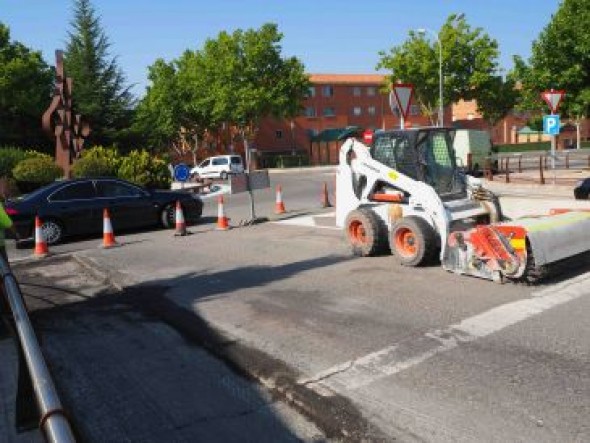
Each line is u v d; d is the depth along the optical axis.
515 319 6.41
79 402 5.09
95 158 24.47
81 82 44.69
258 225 15.20
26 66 44.03
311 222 14.94
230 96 51.03
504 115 49.62
